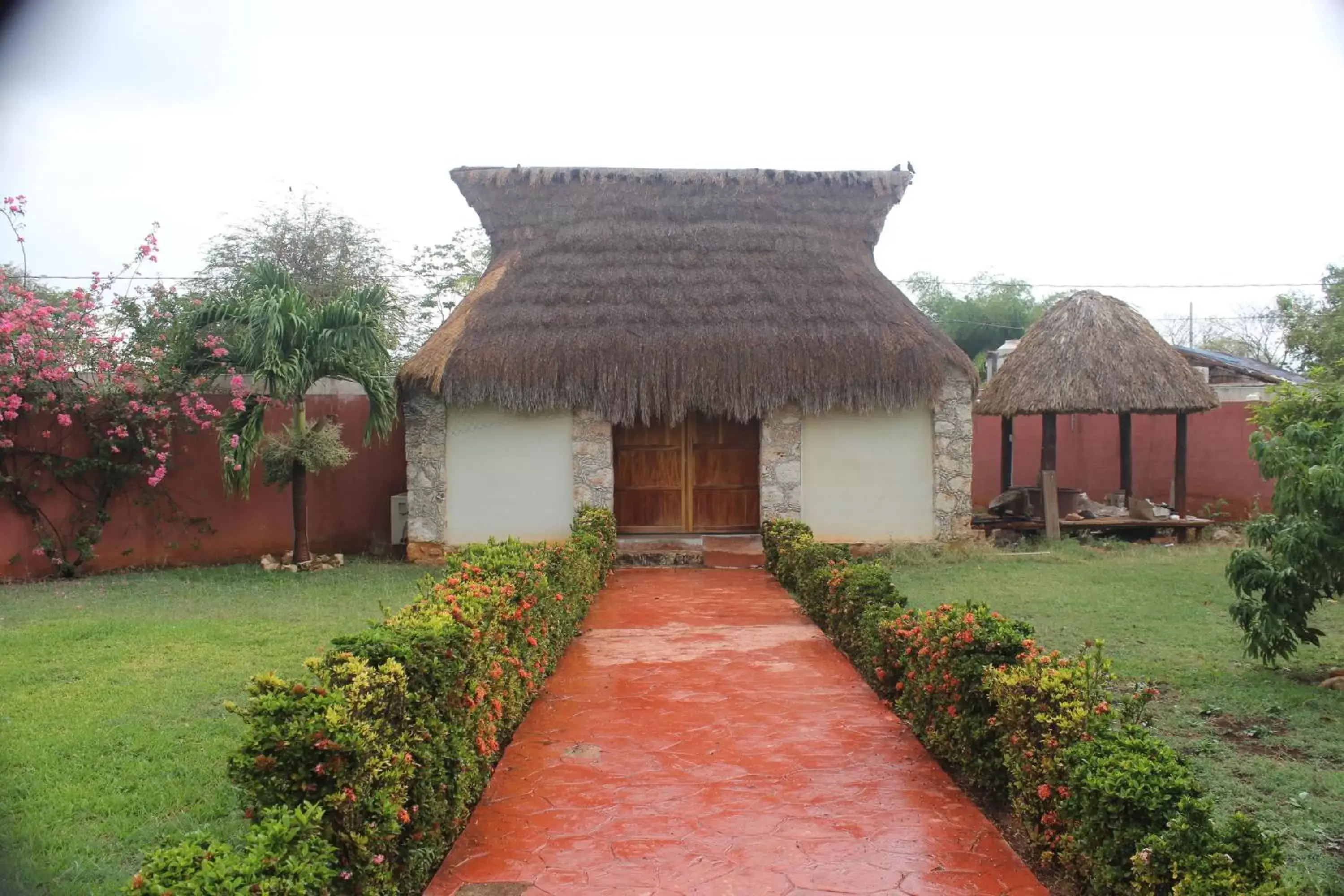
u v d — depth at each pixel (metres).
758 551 13.46
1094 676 4.49
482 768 4.95
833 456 13.46
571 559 8.53
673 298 13.27
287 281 12.50
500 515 13.34
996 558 13.23
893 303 13.73
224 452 12.15
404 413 13.40
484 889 3.92
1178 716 6.08
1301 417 7.67
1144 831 3.32
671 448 14.16
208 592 10.94
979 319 39.66
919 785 5.01
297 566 12.80
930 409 13.52
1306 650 7.89
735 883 3.94
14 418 11.68
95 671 7.24
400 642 4.22
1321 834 4.30
